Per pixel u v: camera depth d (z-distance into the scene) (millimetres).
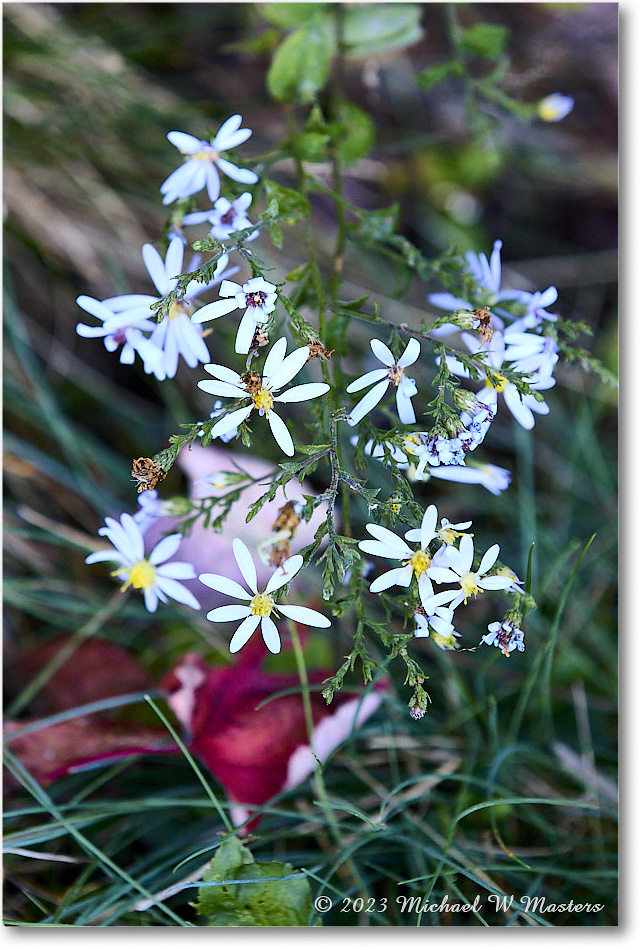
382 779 311
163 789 306
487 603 337
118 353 351
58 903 288
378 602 322
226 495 273
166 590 253
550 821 312
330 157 301
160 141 352
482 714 320
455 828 302
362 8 305
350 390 252
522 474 350
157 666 315
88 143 348
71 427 343
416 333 256
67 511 340
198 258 263
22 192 342
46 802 280
